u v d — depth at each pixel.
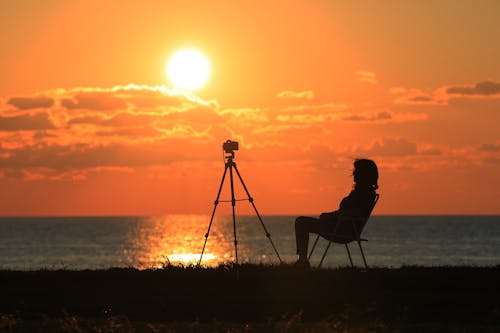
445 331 34.88
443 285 47.09
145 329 36.06
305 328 35.66
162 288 48.16
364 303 41.94
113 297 45.22
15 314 40.53
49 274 52.62
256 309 41.47
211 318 40.00
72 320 37.28
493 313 38.06
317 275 48.88
